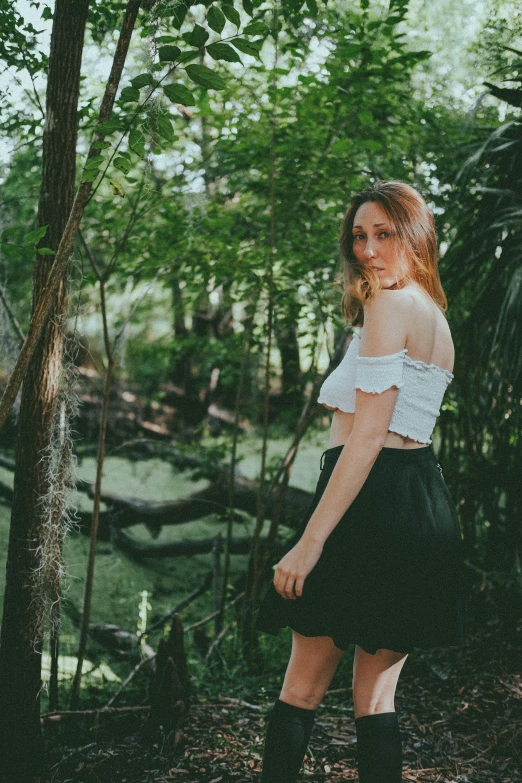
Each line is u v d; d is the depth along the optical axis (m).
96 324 7.17
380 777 1.47
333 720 2.44
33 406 1.94
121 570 4.32
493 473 3.17
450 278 2.99
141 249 3.15
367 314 1.42
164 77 1.54
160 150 2.01
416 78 3.44
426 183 3.38
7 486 4.95
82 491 4.88
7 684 1.98
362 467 1.35
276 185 3.14
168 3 1.56
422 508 1.44
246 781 1.99
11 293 4.35
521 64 2.96
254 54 1.53
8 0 2.04
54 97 1.86
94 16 2.28
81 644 2.54
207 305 5.76
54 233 1.89
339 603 1.42
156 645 3.46
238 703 2.56
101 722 2.45
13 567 1.98
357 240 1.55
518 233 2.82
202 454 4.07
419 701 2.51
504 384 3.03
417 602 1.42
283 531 4.39
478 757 2.10
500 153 2.98
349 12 3.02
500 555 3.26
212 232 3.21
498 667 2.68
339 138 3.09
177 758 2.13
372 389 1.35
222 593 3.35
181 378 6.96
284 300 3.09
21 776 1.98
